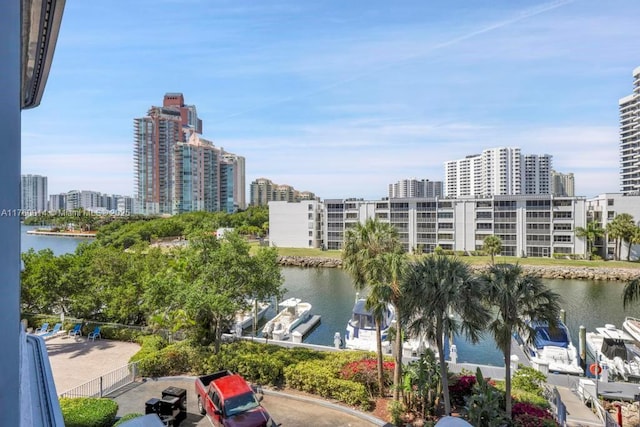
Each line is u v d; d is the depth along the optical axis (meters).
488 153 156.75
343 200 79.19
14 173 2.31
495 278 12.44
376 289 13.99
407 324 13.39
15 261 2.34
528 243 67.31
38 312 25.14
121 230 72.06
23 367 5.69
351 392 13.77
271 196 175.25
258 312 33.22
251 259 17.81
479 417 11.89
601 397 16.69
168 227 77.00
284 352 17.78
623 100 118.94
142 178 129.25
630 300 14.38
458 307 12.05
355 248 15.91
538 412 12.46
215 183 138.88
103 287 23.92
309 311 34.09
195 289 16.19
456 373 16.69
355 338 23.70
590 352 24.78
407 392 13.55
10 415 2.30
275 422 12.58
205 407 12.76
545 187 153.50
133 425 3.45
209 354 16.98
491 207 69.75
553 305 12.12
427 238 73.31
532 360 20.52
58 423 4.18
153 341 19.36
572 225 64.94
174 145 127.31
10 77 2.26
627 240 61.09
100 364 17.88
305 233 83.75
